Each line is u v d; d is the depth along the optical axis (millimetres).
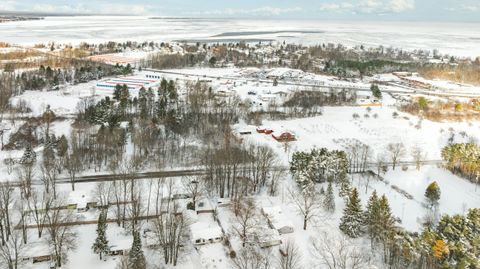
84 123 173875
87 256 89312
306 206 101750
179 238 88688
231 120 189000
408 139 179000
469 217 95750
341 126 193875
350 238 99062
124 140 152750
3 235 89750
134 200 99562
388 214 96562
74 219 100562
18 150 147625
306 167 125188
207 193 118875
